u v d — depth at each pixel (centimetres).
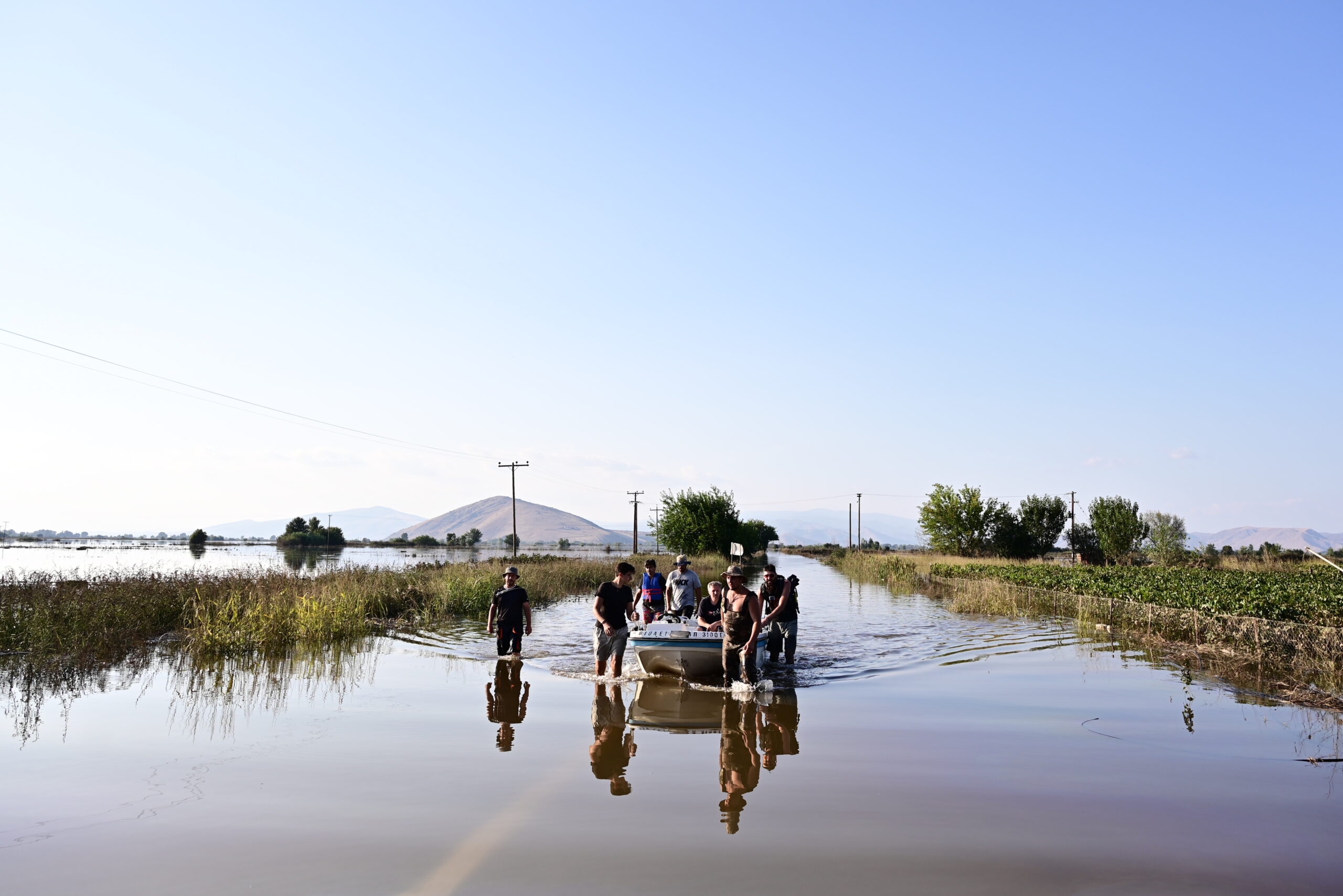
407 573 2605
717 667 1177
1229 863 495
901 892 452
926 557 4744
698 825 561
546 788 646
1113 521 4988
